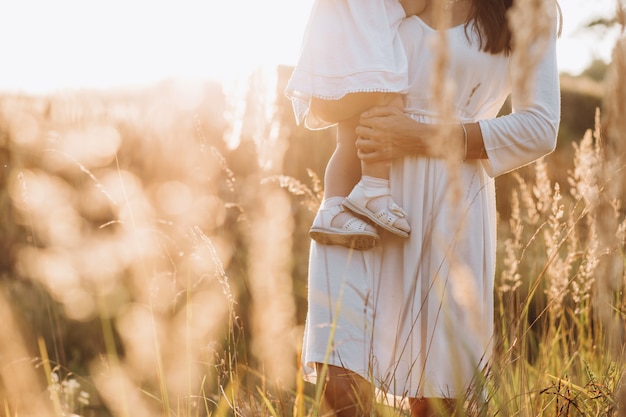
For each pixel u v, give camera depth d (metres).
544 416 2.18
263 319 2.05
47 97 4.62
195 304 2.49
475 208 2.07
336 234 2.02
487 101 2.15
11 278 3.72
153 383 2.46
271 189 2.37
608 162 1.08
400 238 2.10
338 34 2.06
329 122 2.23
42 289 3.44
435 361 1.99
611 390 1.98
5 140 4.34
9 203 4.00
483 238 2.10
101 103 4.68
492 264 2.14
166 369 2.36
